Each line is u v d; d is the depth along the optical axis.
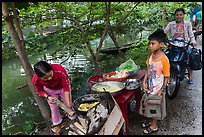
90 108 2.64
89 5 6.03
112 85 3.32
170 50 4.22
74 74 6.18
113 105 2.80
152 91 3.15
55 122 3.39
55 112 3.31
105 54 8.02
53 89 3.18
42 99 3.70
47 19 5.68
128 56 7.32
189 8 8.62
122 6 6.39
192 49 4.45
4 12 3.21
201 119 3.63
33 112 4.85
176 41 4.18
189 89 4.59
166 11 7.94
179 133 3.34
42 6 5.46
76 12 6.06
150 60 3.21
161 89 3.11
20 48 3.44
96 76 3.71
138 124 3.57
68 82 3.15
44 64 2.74
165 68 3.07
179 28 4.47
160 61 3.07
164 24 7.75
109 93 2.94
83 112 2.55
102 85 3.32
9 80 6.89
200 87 4.66
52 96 3.28
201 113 3.78
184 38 4.47
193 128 3.43
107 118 2.65
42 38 6.27
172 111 3.87
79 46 6.56
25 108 5.07
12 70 7.78
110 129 2.63
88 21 6.04
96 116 2.57
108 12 5.24
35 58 8.44
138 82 3.39
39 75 2.74
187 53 4.27
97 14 6.12
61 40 6.32
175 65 4.09
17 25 3.94
